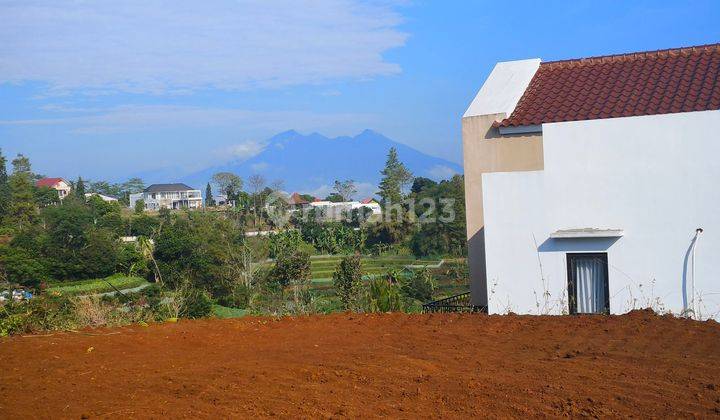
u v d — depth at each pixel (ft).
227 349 31.37
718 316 44.93
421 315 39.96
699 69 60.44
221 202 379.96
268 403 22.82
